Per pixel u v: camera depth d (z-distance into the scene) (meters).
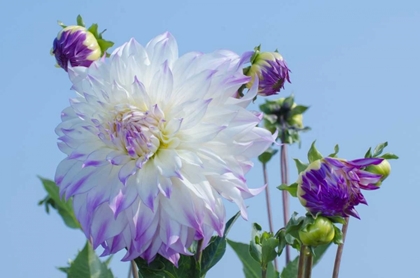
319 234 1.39
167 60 1.36
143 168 1.35
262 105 1.87
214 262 1.40
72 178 1.36
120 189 1.34
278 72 1.50
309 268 1.42
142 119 1.36
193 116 1.34
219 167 1.33
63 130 1.36
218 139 1.34
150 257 1.34
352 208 1.39
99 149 1.36
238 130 1.34
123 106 1.36
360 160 1.38
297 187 1.41
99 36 1.58
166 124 1.36
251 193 1.34
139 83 1.36
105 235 1.34
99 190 1.34
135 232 1.33
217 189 1.34
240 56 1.37
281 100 1.86
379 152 1.51
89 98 1.37
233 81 1.35
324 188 1.38
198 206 1.33
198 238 1.33
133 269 1.54
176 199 1.34
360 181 1.39
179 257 1.36
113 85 1.36
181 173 1.34
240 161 1.35
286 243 1.43
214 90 1.36
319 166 1.39
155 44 1.39
